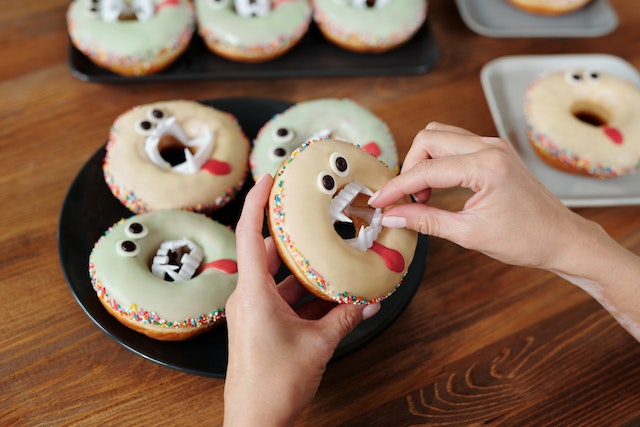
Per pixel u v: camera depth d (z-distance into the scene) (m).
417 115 0.65
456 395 0.52
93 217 0.55
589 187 0.62
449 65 0.69
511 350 0.53
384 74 0.66
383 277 0.47
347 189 0.48
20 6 0.68
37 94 0.63
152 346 0.50
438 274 0.56
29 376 0.50
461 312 0.55
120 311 0.50
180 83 0.65
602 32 0.71
